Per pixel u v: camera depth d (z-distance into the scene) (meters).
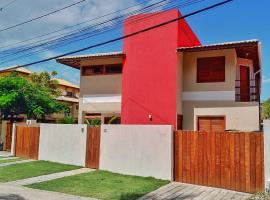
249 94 19.33
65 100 40.97
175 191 10.80
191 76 18.67
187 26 20.02
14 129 19.61
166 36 18.33
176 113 17.66
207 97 18.12
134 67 19.08
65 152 16.47
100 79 21.22
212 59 18.31
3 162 16.78
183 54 19.03
